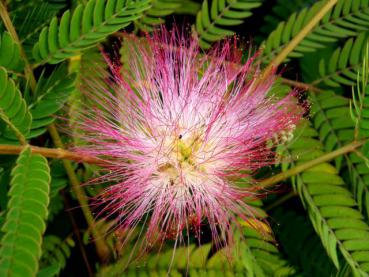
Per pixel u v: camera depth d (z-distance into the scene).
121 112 0.10
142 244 0.11
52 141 0.11
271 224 0.12
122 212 0.10
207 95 0.11
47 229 0.12
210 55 0.12
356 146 0.11
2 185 0.09
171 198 0.10
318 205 0.11
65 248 0.12
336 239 0.10
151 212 0.11
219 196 0.10
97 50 0.12
